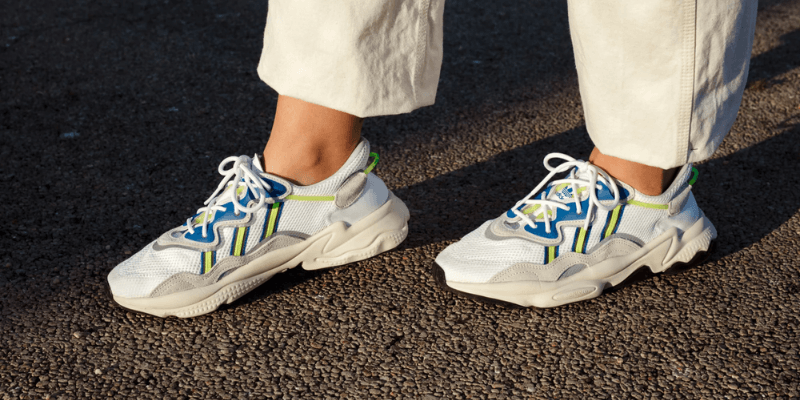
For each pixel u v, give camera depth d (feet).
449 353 4.14
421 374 3.97
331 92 4.16
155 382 3.91
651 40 3.83
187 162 6.69
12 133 7.16
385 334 4.31
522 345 4.21
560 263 4.49
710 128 4.08
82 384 3.89
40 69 8.70
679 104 3.95
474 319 4.45
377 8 3.94
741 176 6.26
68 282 4.85
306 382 3.91
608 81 4.07
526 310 4.54
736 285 4.75
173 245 4.45
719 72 3.92
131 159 6.72
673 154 4.10
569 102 7.96
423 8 4.09
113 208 5.87
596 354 4.11
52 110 7.68
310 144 4.50
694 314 4.46
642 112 4.06
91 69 8.74
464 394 3.81
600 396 3.78
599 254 4.53
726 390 3.79
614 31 3.91
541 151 6.87
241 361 4.08
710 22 3.75
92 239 5.40
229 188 4.55
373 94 4.17
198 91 8.25
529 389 3.84
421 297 4.68
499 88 8.34
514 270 4.46
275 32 4.19
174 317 4.49
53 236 5.43
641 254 4.64
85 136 7.14
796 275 4.83
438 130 7.32
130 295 4.39
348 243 4.82
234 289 4.51
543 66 8.98
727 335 4.24
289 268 4.77
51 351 4.16
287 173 4.56
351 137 4.58
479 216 5.72
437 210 5.82
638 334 4.28
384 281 4.86
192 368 4.02
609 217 4.51
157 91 8.23
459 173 6.44
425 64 4.29
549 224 4.52
